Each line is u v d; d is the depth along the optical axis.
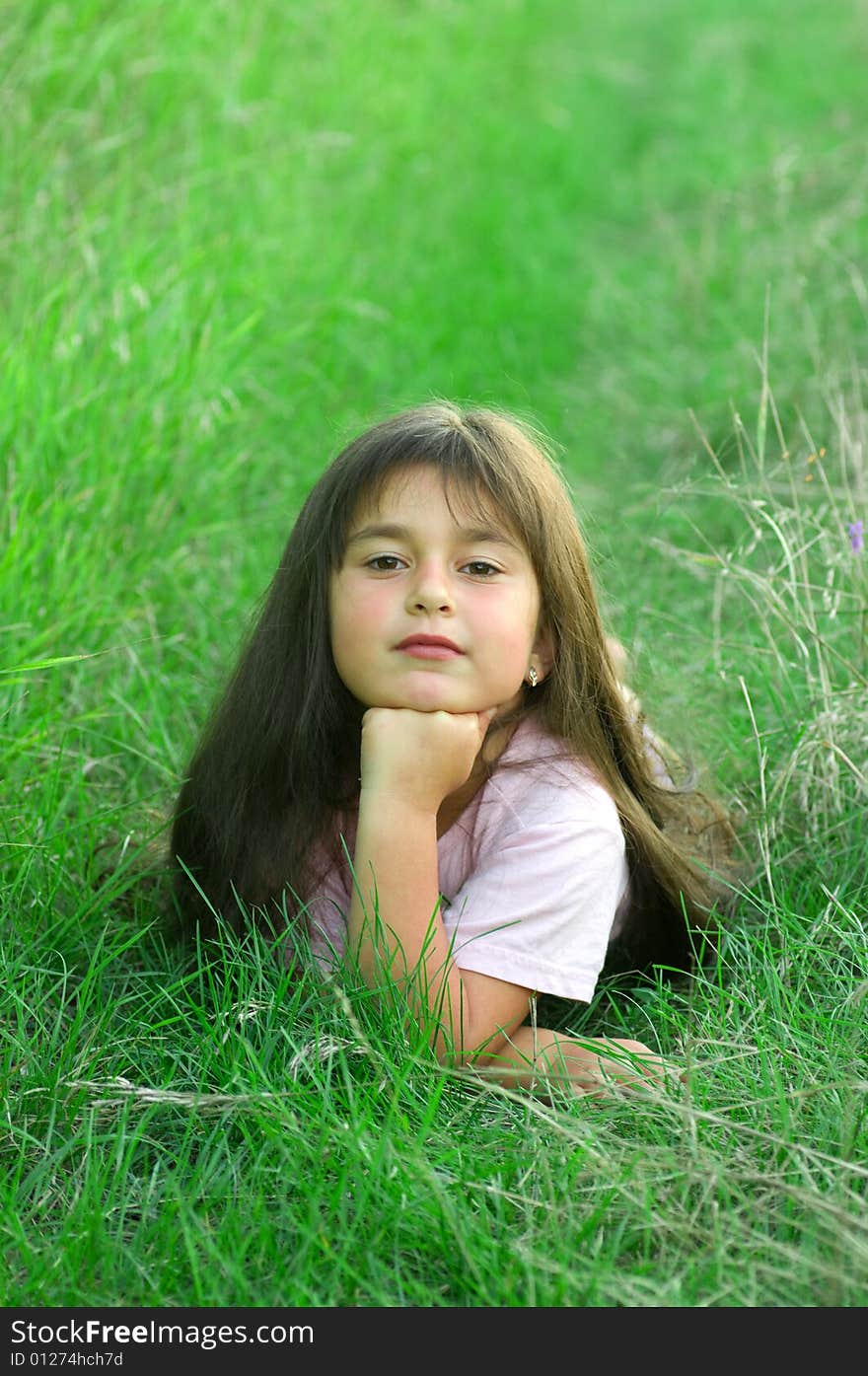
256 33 5.68
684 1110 1.83
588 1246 1.72
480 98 7.32
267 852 2.31
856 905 2.40
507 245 6.00
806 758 2.65
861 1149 1.86
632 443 4.64
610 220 6.65
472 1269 1.66
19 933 2.31
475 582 2.13
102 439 3.45
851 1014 2.12
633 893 2.42
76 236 3.96
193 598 3.42
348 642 2.14
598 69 8.47
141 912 2.50
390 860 2.09
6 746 2.71
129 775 2.89
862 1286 1.62
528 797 2.24
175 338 3.87
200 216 4.61
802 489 3.26
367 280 5.24
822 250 4.93
